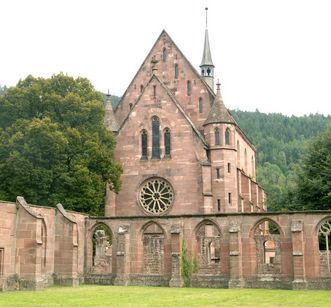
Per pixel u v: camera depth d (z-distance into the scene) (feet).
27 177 190.60
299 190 225.35
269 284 159.63
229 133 231.30
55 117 207.72
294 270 156.25
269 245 272.10
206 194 223.30
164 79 254.47
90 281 175.52
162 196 230.89
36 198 192.75
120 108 257.14
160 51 256.93
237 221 165.89
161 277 170.09
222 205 224.53
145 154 235.61
